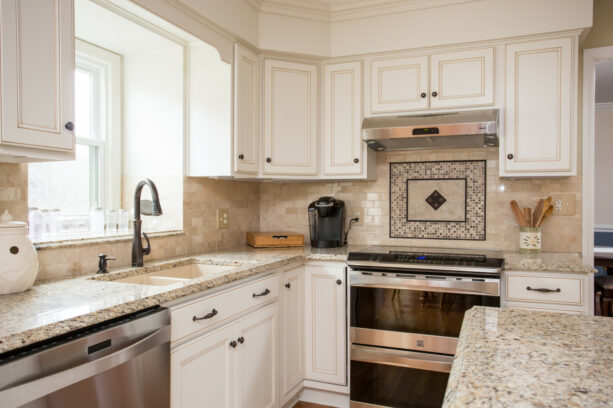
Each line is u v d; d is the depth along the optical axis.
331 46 2.66
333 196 3.03
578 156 2.55
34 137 1.27
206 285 1.56
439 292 2.19
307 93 2.68
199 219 2.51
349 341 2.39
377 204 2.92
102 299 1.27
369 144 2.63
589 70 2.54
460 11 2.43
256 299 1.97
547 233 2.59
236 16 2.32
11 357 0.95
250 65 2.50
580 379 0.68
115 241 1.92
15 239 1.35
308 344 2.50
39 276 1.58
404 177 2.87
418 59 2.54
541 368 0.73
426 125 2.32
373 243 2.93
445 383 2.17
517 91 2.37
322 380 2.47
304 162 2.67
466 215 2.73
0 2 1.17
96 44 2.27
